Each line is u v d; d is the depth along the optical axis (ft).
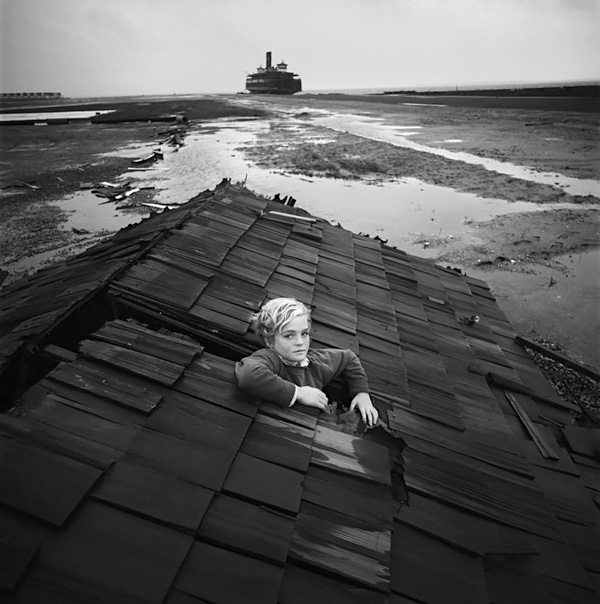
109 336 10.57
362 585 7.23
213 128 182.60
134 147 132.57
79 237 54.75
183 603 6.03
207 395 9.66
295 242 22.15
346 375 12.02
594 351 32.07
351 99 453.17
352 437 9.97
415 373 15.28
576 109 222.69
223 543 6.96
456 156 111.14
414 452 11.20
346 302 18.34
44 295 15.64
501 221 61.87
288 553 7.22
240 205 23.91
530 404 17.58
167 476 7.59
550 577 9.46
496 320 24.44
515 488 11.43
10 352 10.51
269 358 10.52
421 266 26.86
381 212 66.85
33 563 5.84
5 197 75.46
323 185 82.79
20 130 187.01
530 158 107.14
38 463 6.91
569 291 41.81
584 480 14.49
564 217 63.21
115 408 8.63
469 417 14.14
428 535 9.11
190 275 15.42
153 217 25.43
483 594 8.34
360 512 8.36
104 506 6.81
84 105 440.86
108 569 6.02
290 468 8.68
